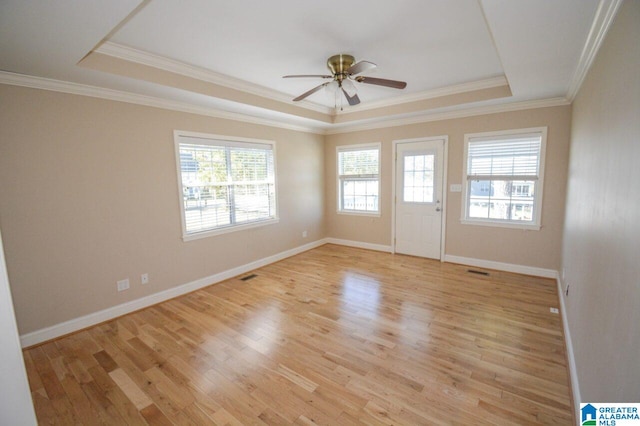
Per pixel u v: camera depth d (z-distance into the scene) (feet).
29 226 8.48
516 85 10.16
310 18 6.95
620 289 3.75
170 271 11.76
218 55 8.98
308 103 14.90
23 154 8.29
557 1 5.14
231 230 13.93
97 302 9.84
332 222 20.06
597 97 6.05
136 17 6.74
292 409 6.16
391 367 7.37
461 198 14.80
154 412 6.16
